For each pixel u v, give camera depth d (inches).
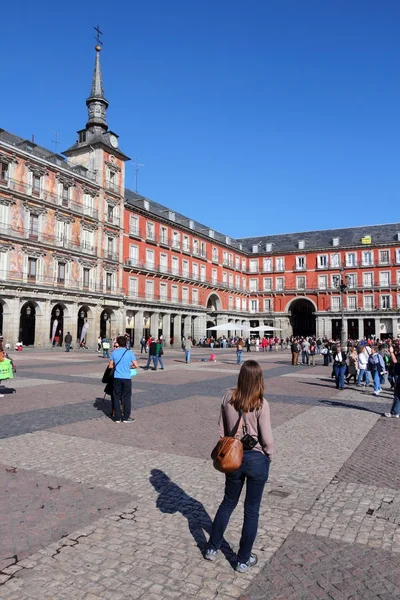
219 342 2347.4
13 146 1471.5
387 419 412.8
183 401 492.1
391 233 2748.5
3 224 1448.1
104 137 1889.8
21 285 1462.8
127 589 137.5
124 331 1930.4
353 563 154.6
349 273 2746.1
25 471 244.7
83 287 1738.4
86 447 294.8
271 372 911.7
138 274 2043.6
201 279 2539.4
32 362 1012.5
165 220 2226.9
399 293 2598.4
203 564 152.4
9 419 377.7
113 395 381.1
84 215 1745.8
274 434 344.2
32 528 176.7
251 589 139.0
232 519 188.9
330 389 633.0
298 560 156.2
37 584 139.1
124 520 184.7
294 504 205.9
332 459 279.1
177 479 234.7
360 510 199.5
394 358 524.7
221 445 143.1
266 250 3016.7
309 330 3073.3
